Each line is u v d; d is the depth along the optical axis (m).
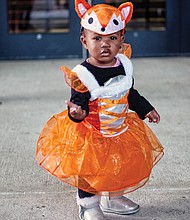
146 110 3.15
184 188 3.65
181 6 8.36
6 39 8.35
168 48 8.52
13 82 6.95
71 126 3.09
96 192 3.04
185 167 4.02
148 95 6.18
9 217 3.27
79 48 8.41
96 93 2.97
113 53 2.98
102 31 2.93
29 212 3.34
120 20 3.00
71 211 3.35
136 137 3.11
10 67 7.93
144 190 3.62
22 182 3.78
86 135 3.05
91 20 2.96
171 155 4.27
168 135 4.77
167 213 3.30
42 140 3.23
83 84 2.94
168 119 5.25
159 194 3.56
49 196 3.56
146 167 3.09
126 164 3.01
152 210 3.34
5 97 6.17
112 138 3.06
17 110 5.62
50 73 7.46
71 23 8.30
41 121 5.22
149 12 8.37
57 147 3.11
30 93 6.36
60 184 3.74
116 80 3.02
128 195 3.54
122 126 3.09
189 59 8.39
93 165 2.98
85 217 3.15
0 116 5.41
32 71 7.62
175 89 6.48
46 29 8.38
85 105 2.94
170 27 8.43
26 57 8.42
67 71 2.96
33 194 3.59
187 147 4.46
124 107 3.07
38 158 3.18
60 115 3.23
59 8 8.30
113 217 3.25
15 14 8.31
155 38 8.45
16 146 4.52
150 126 5.03
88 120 3.05
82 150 3.01
